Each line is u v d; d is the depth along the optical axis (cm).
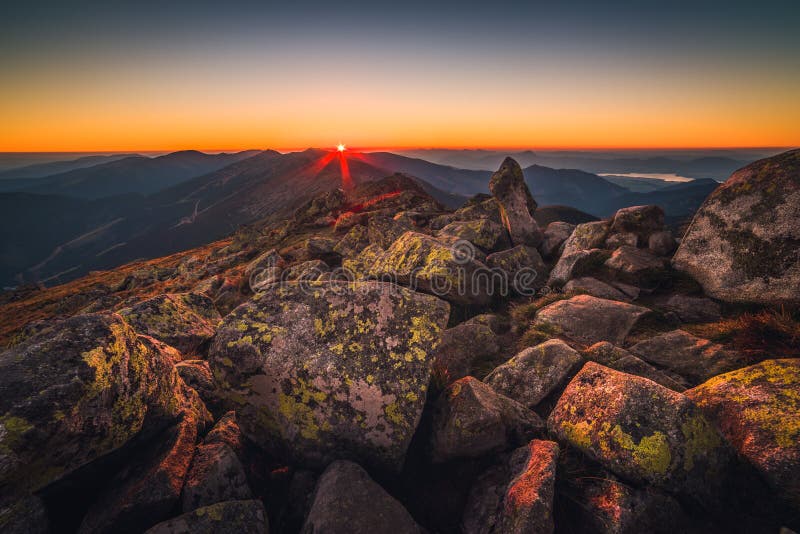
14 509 381
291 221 6694
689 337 774
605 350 730
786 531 364
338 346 612
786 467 401
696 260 1036
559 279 1266
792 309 795
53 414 399
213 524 418
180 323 1023
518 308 1121
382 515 446
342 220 3862
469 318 1141
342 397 575
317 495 474
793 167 876
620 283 1129
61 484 442
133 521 433
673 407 450
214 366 614
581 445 493
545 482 429
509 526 406
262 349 609
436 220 2316
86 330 491
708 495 416
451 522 496
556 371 677
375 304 660
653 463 425
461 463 551
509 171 1966
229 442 566
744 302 899
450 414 559
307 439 570
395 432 556
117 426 464
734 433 477
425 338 627
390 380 584
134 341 547
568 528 436
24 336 947
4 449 365
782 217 862
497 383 704
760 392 496
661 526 405
